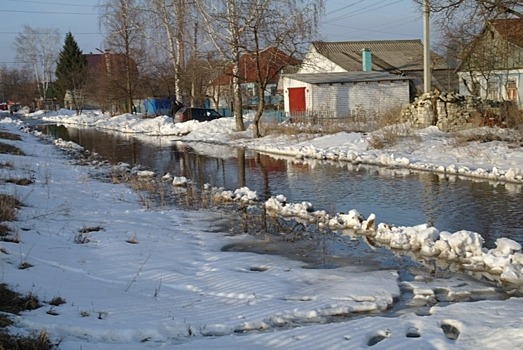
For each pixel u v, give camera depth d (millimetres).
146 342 6191
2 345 5402
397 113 33094
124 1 52156
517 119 24484
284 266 9352
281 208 13961
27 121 72250
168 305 7336
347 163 22922
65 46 85750
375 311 7305
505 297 7789
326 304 7395
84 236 10836
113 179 19031
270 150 28375
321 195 16062
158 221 12836
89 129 53469
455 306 7109
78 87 76562
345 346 5945
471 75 36875
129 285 8164
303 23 32625
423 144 24141
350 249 10461
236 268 9234
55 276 8133
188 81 50656
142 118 56750
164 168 23500
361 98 44312
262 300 7617
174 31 46656
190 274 8898
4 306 6695
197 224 12688
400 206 14109
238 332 6602
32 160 24500
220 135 37719
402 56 53594
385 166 21469
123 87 62031
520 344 5598
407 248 10312
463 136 23688
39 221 11672
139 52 59375
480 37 21719
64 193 15734
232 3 32656
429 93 29203
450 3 19703
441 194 15336
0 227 10367
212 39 34938
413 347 5844
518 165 18922
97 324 6434
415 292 8008
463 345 5848
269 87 59844
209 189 17516
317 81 43594
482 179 17562
